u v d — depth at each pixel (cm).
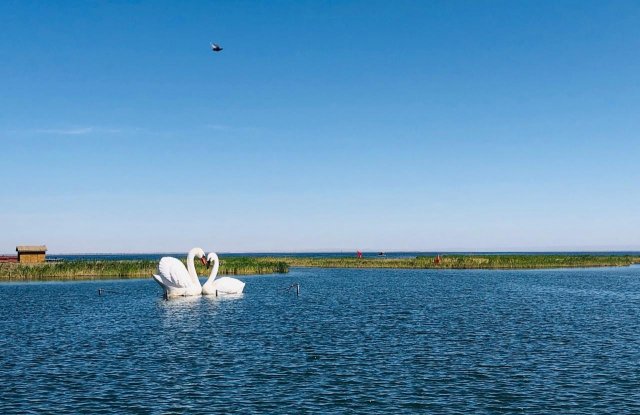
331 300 5738
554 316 4472
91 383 2400
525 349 3095
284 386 2342
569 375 2517
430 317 4412
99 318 4400
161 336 3541
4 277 8950
